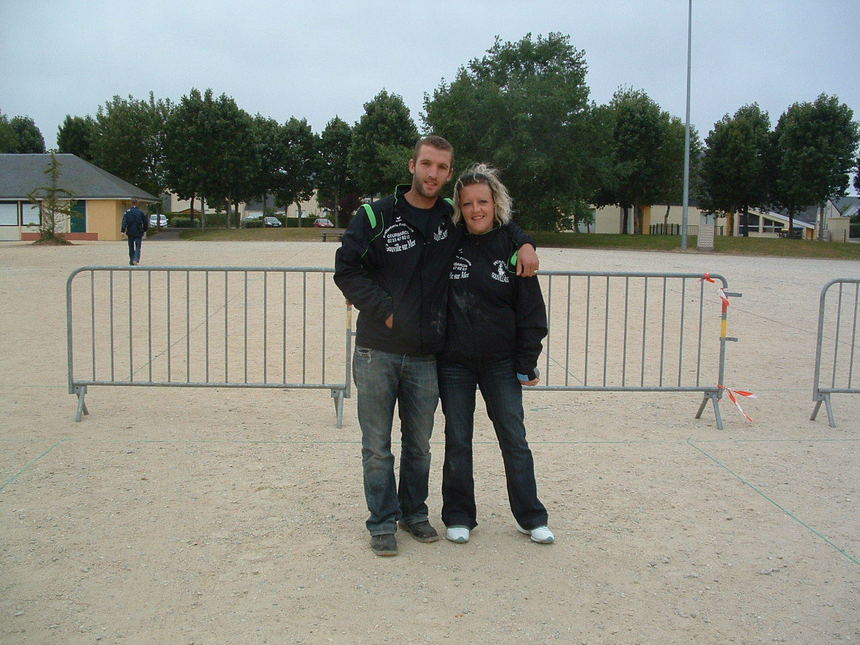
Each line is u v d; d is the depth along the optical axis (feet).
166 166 180.55
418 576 11.96
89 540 13.01
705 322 37.93
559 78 134.21
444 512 13.46
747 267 75.51
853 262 96.53
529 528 13.23
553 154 135.54
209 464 16.98
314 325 35.55
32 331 33.76
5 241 142.72
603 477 16.49
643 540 13.35
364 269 12.34
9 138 202.90
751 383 25.89
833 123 149.48
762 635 10.41
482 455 17.94
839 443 19.15
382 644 10.05
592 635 10.35
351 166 187.93
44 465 16.71
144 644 9.98
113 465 16.80
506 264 12.49
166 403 22.35
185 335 33.04
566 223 146.61
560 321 37.22
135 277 54.60
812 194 150.41
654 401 23.48
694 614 10.93
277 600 11.15
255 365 27.50
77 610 10.78
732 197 167.94
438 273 12.32
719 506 14.92
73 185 147.23
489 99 132.26
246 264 69.21
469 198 12.28
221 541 13.08
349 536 13.38
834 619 10.84
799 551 12.99
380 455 12.68
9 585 11.43
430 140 12.09
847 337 34.63
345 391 20.72
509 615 10.82
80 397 20.58
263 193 203.82
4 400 22.33
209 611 10.82
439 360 12.91
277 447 18.30
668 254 104.73
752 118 173.27
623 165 142.10
